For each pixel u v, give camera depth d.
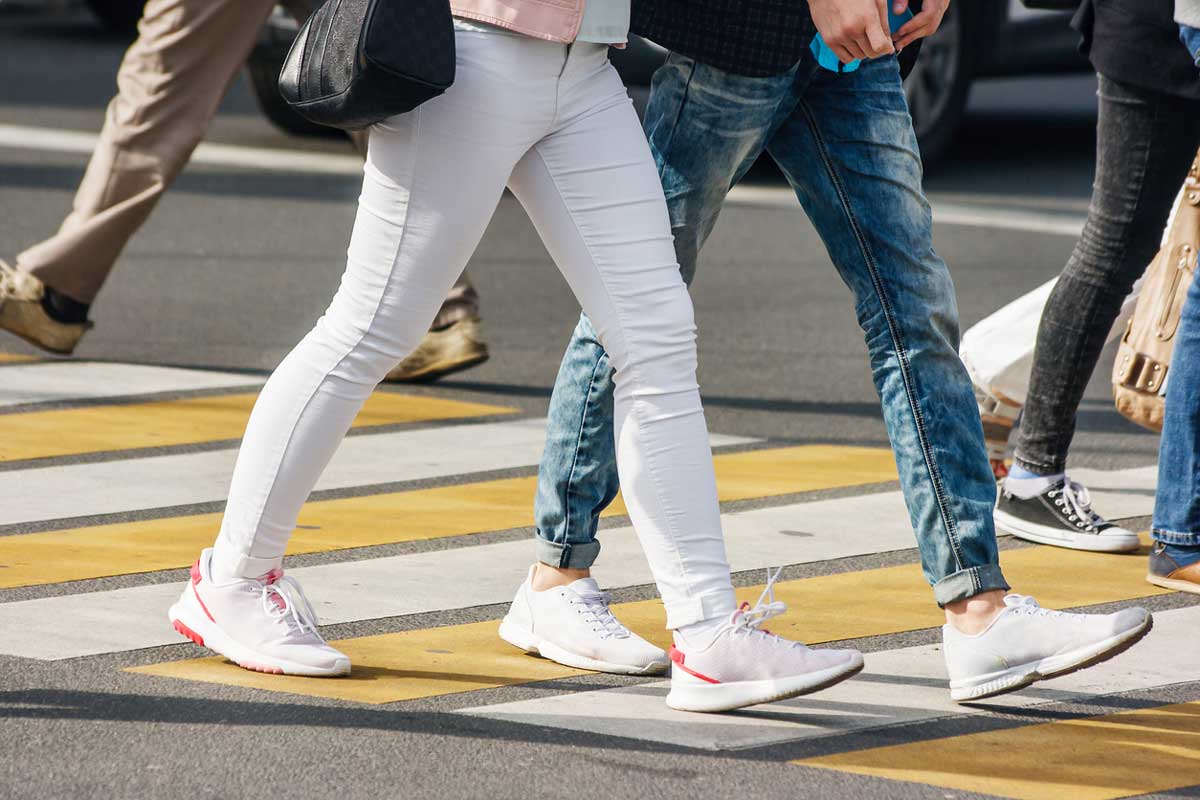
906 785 9.77
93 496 15.49
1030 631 10.83
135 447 17.23
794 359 22.27
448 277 10.50
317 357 10.75
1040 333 14.90
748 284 26.73
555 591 11.72
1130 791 9.80
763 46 10.64
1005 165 38.88
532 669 11.57
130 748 9.88
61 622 12.10
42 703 10.53
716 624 10.62
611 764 9.89
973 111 46.94
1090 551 14.95
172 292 24.73
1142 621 10.65
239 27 19.69
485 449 17.66
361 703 10.75
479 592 13.23
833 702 11.09
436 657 11.73
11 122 39.19
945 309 11.05
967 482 10.98
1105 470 17.67
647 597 13.20
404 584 13.37
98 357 21.03
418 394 19.97
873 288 11.06
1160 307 14.24
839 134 11.05
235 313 23.55
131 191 20.02
